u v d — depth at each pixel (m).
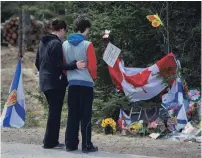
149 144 13.46
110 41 17.14
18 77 14.38
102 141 13.82
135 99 15.83
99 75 16.94
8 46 42.59
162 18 17.53
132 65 17.58
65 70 11.94
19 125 14.52
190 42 17.33
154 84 15.68
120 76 15.88
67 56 11.92
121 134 15.00
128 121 15.41
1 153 12.17
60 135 14.73
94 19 17.80
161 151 12.48
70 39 11.94
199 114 15.14
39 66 12.51
